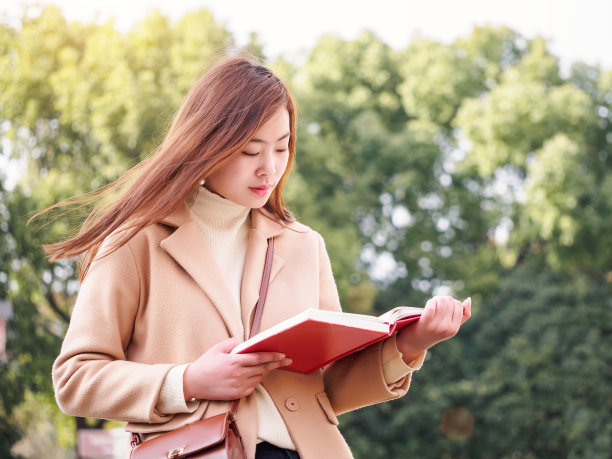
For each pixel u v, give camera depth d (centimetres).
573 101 1816
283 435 166
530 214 1761
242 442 155
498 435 1688
